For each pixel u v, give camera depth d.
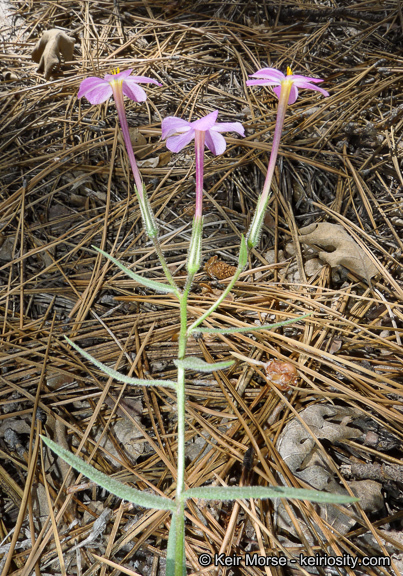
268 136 0.35
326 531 0.17
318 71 0.41
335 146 0.35
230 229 0.30
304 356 0.23
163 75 0.39
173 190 0.31
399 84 0.38
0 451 0.20
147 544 0.18
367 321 0.25
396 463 0.20
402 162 0.33
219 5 0.47
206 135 0.15
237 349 0.23
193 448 0.20
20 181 0.32
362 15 0.45
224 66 0.41
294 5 0.47
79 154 0.33
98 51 0.41
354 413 0.21
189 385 0.22
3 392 0.22
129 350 0.24
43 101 0.37
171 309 0.26
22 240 0.27
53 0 0.47
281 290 0.26
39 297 0.26
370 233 0.29
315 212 0.30
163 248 0.28
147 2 0.46
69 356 0.23
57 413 0.21
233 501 0.19
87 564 0.17
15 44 0.43
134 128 0.33
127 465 0.20
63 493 0.19
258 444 0.20
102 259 0.28
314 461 0.19
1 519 0.19
